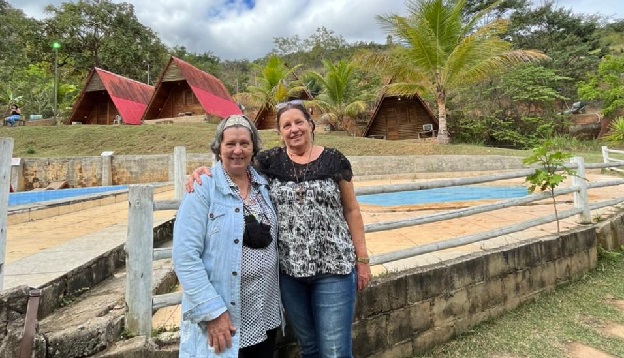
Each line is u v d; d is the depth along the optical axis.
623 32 27.61
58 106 25.17
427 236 4.22
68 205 5.96
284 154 1.80
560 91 20.58
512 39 24.23
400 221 2.72
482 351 2.53
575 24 23.94
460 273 2.82
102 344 1.74
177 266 1.41
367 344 2.34
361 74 26.50
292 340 2.14
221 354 1.40
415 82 15.41
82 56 30.47
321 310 1.64
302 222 1.64
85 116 20.45
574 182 4.17
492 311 2.97
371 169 12.68
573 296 3.28
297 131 1.74
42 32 29.28
